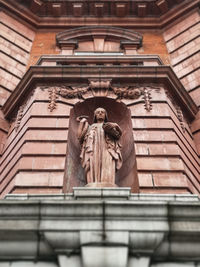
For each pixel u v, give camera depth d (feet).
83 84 35.32
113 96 34.09
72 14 58.03
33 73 35.63
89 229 17.28
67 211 17.80
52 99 33.14
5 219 17.67
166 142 29.09
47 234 17.20
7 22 52.70
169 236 17.61
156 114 32.04
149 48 52.95
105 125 26.40
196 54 47.62
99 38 53.83
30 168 26.14
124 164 30.25
